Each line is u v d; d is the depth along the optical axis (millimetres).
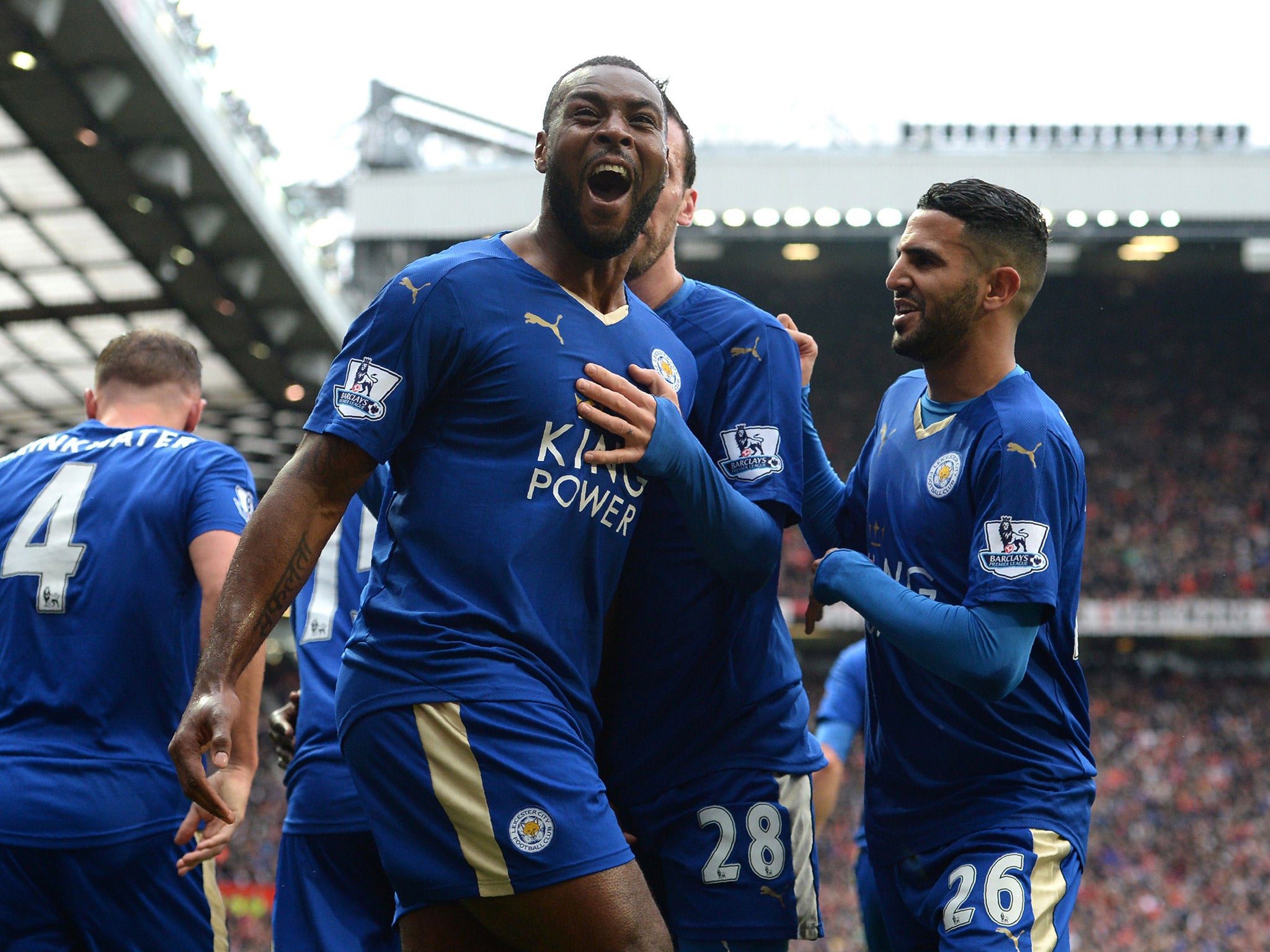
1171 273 28203
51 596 2750
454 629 1981
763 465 2553
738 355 2639
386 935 3160
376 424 2010
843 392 29016
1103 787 22844
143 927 2723
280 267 18500
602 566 2145
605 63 2182
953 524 2713
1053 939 2551
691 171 2818
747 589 2516
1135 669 26781
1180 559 25250
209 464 2916
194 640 2902
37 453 2953
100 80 14781
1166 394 28469
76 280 18828
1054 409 2734
